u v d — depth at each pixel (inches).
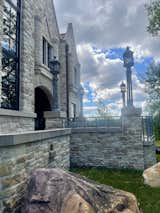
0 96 280.1
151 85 840.9
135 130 381.4
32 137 168.9
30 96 374.9
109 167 380.5
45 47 500.7
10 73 330.6
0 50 284.4
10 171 133.4
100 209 125.3
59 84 579.8
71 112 638.5
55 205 121.3
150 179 271.6
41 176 140.8
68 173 153.8
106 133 392.5
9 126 294.2
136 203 148.1
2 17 291.3
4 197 126.3
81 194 126.0
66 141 305.4
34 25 437.7
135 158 375.2
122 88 454.0
